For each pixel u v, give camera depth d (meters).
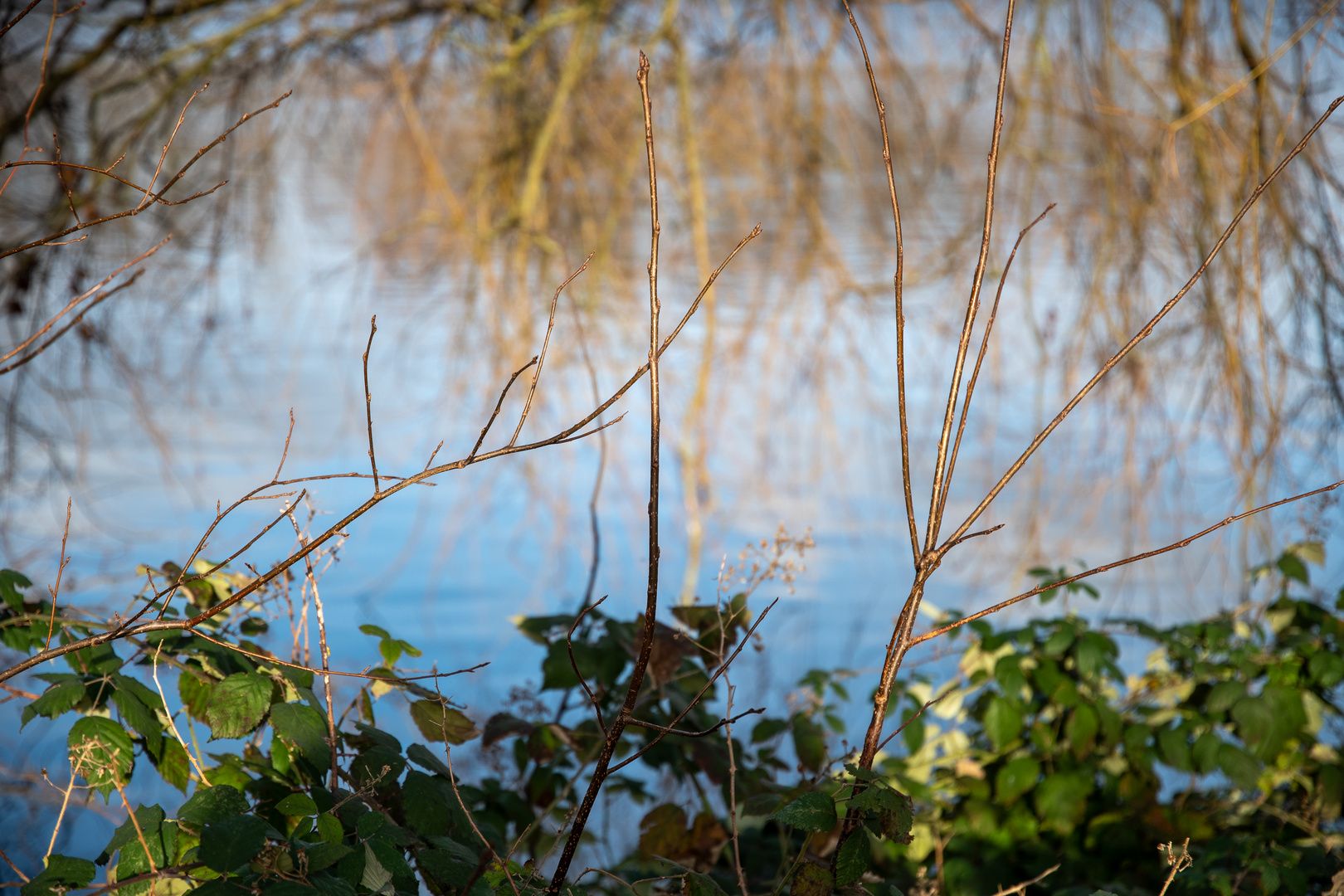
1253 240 4.11
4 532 5.45
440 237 6.23
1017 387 5.81
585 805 1.22
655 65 6.18
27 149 1.33
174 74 6.00
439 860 1.38
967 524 1.28
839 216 6.23
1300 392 4.32
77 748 1.34
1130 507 4.88
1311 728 2.26
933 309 5.99
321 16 6.12
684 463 5.31
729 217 6.15
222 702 1.43
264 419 7.98
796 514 6.50
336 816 1.42
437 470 1.22
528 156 6.32
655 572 1.16
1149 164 4.93
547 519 6.13
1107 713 2.21
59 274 5.52
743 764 2.18
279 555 5.63
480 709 3.00
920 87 6.06
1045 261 5.52
